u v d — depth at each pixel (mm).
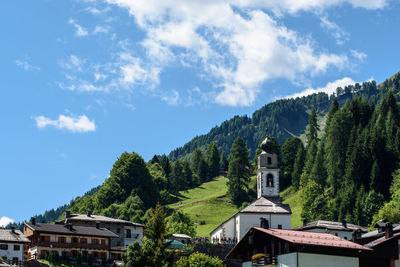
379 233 79875
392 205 132750
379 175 159750
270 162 119438
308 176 187250
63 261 100062
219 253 101375
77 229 108125
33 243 102562
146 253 71062
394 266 64688
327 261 60344
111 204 195500
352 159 166500
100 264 102562
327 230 106812
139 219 181000
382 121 182500
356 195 154000
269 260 63438
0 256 90562
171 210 197750
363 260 64500
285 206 112062
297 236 63625
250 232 67688
